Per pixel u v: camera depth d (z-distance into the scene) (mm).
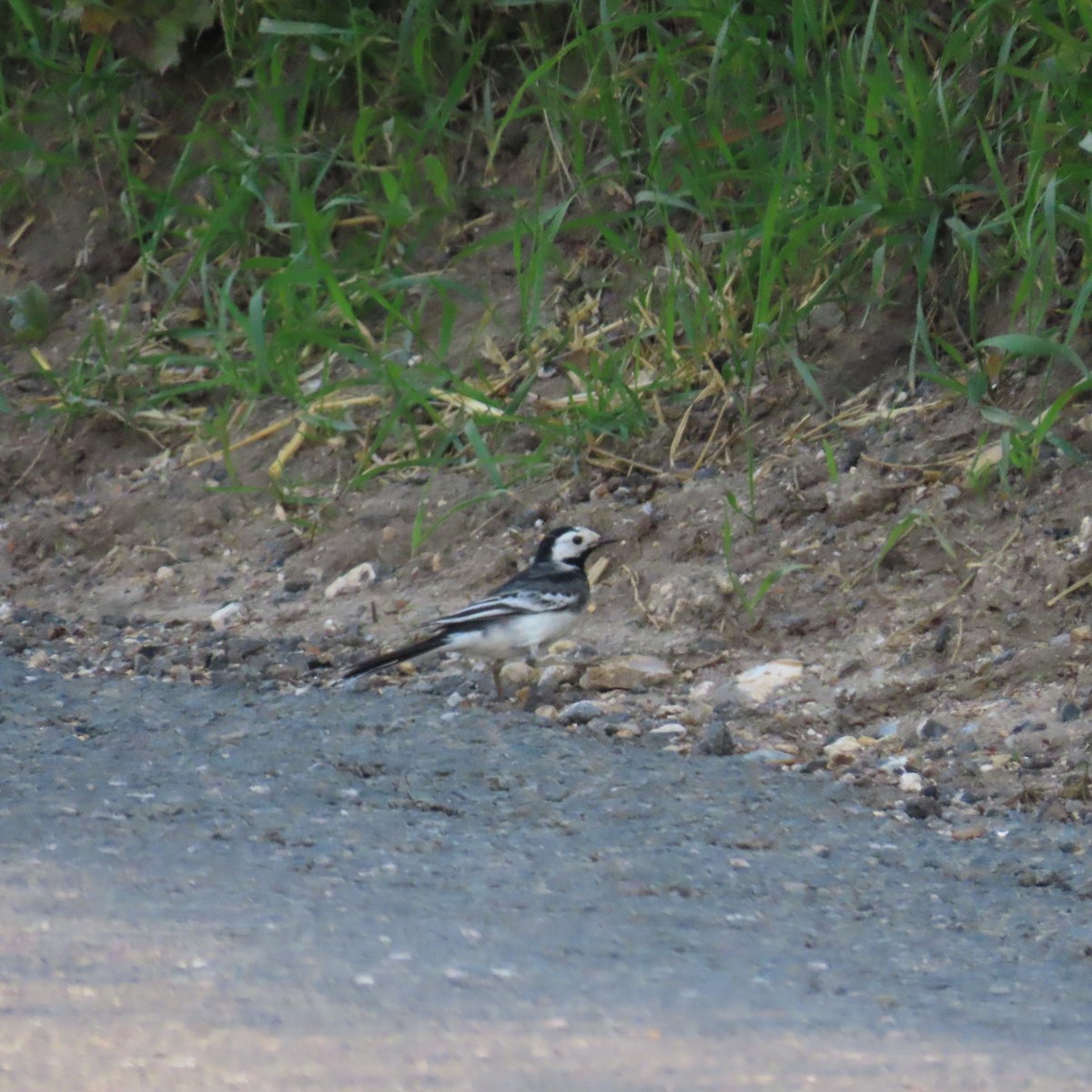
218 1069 5547
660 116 15727
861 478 13141
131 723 11016
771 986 6625
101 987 6352
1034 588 11711
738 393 14523
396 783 9727
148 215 18625
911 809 9305
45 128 19172
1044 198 13391
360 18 17766
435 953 6875
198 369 17188
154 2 18438
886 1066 5707
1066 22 13766
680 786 9680
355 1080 5457
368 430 15727
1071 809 9281
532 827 8938
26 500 16375
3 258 18734
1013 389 13492
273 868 8109
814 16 15102
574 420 14750
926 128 14148
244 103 18469
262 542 14906
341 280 16781
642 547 13398
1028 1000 6543
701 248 15633
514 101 15867
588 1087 5438
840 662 11648
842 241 14258
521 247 16641
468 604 13445
